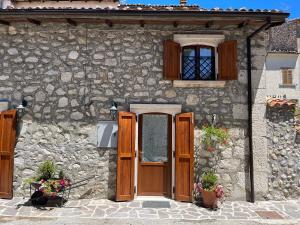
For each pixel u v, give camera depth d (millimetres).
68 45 6855
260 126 6734
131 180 6523
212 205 6094
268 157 6746
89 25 6844
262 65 6828
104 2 8992
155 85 6781
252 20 6242
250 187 6645
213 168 6676
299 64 16906
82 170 6684
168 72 6660
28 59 6844
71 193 6641
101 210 5895
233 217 5605
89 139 6730
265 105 6773
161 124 6938
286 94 16703
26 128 6766
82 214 5648
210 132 6477
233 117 6750
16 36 6883
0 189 6602
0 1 9141
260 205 6359
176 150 6539
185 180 6496
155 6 8172
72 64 6828
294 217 5637
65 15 6145
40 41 6867
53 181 6004
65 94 6793
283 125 6828
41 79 6816
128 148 6547
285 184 6738
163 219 5445
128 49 6840
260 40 6871
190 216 5629
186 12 6012
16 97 6805
